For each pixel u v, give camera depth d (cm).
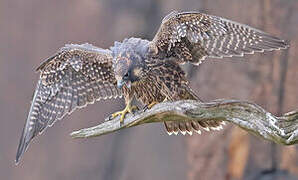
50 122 1113
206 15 982
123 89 1059
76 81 1118
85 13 2281
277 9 1662
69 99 1118
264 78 1684
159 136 2144
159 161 2116
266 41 976
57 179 2273
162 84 1051
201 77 1778
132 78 1028
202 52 1026
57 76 1111
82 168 2264
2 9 2298
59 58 1098
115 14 2275
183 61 1044
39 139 2295
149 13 2255
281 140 945
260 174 1714
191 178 1812
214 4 1777
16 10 2302
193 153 1806
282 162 1688
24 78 2298
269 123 946
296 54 1644
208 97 1756
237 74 1720
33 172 2280
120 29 2258
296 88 1648
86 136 1041
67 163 2273
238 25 972
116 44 1071
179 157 2055
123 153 2233
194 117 957
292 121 948
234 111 955
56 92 1115
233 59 1723
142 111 1025
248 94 1700
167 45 1036
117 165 2239
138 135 2211
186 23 1006
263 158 1709
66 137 2277
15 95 2298
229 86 1728
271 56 1677
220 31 995
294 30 1641
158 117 992
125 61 1026
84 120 2264
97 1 2277
